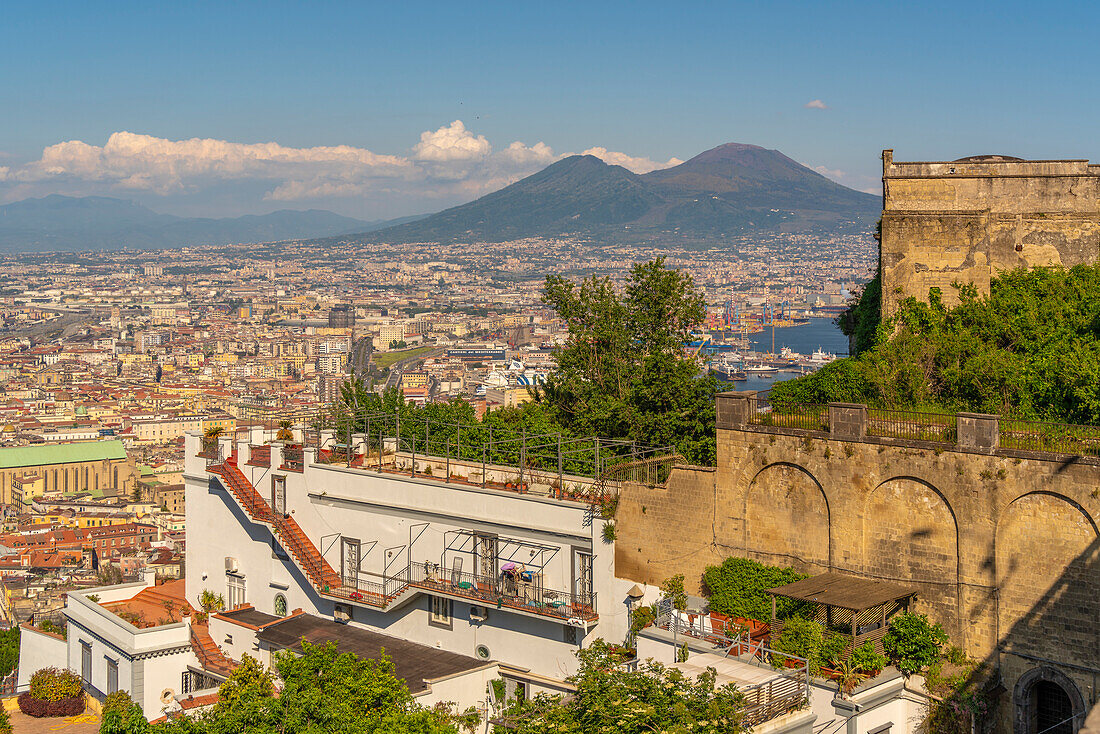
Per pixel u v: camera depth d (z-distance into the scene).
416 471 64.31
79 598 72.00
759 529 47.84
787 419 47.50
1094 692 38.97
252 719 43.91
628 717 36.12
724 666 42.16
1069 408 51.19
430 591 57.72
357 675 48.41
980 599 41.72
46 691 68.12
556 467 60.78
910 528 43.56
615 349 76.31
